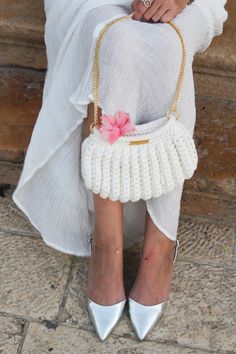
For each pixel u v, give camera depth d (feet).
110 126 5.19
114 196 5.60
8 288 6.80
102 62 5.26
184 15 5.65
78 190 6.41
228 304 6.79
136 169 5.42
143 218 6.77
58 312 6.63
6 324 6.51
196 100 7.92
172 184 5.66
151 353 6.33
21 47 7.80
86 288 6.84
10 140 7.36
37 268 7.00
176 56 5.34
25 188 6.72
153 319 6.38
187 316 6.64
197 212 7.58
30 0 7.87
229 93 7.89
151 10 5.47
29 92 7.84
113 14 5.47
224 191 7.25
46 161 6.25
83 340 6.40
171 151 5.46
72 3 5.98
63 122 5.98
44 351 6.32
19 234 7.33
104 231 6.14
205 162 7.33
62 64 5.90
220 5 6.05
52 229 6.80
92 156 5.39
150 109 5.57
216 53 7.46
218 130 7.64
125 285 6.82
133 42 5.21
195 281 6.97
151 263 6.38
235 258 7.25
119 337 6.42
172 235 6.33
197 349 6.40
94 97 5.34
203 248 7.32
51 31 6.38
